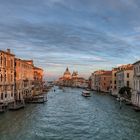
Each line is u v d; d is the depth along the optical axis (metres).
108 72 123.19
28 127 34.97
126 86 76.12
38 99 71.19
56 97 93.56
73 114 47.94
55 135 30.92
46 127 35.44
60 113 49.12
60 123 38.56
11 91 58.00
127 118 41.44
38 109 53.81
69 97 93.62
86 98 86.88
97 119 41.91
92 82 153.62
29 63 84.62
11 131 32.38
